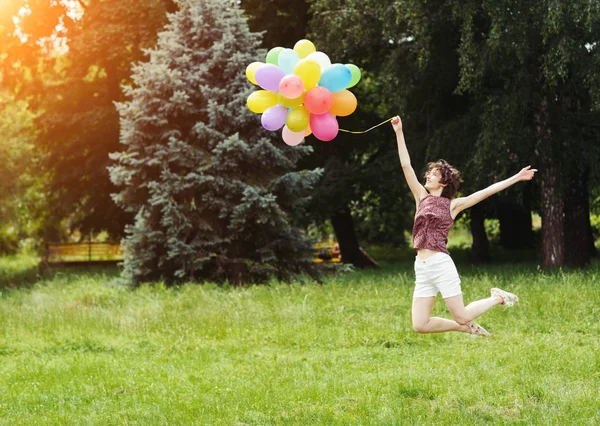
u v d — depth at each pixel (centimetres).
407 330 984
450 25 1697
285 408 641
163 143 1555
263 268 1505
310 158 2239
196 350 934
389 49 1845
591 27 1380
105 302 1363
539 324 996
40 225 3597
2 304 1344
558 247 1688
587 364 745
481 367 757
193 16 1570
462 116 1833
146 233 1522
